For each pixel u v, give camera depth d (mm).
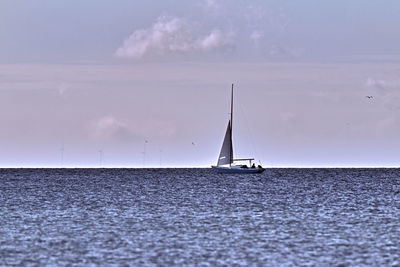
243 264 182625
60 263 184250
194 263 184000
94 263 184000
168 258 190625
